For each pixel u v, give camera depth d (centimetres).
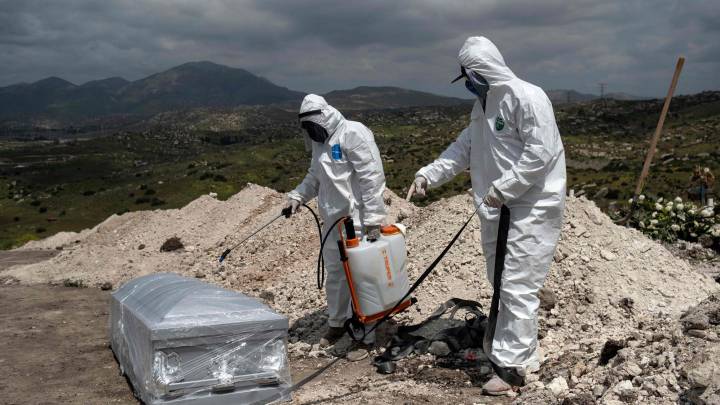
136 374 458
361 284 496
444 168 504
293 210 584
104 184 11475
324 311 688
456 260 664
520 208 441
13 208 9856
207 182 10119
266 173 10638
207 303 439
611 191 6288
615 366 409
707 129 15525
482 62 439
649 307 582
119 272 1085
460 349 512
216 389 411
